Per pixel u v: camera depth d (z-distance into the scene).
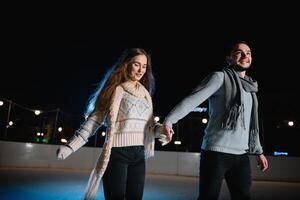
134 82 2.50
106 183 2.21
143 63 2.49
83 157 11.80
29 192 5.48
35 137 16.48
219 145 2.11
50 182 7.12
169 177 10.84
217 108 2.22
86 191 2.22
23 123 16.58
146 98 2.49
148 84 2.66
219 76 2.22
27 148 10.69
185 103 2.18
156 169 12.02
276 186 9.39
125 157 2.24
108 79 2.43
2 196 4.88
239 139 2.15
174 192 6.66
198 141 17.56
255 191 7.76
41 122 15.14
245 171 2.18
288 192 7.80
